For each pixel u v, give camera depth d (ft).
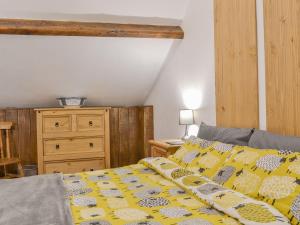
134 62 14.08
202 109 11.39
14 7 11.00
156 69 14.75
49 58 13.00
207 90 11.04
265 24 8.11
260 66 8.43
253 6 8.60
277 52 7.72
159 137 15.38
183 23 12.75
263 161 5.95
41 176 7.88
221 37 10.07
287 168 5.39
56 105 15.60
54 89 14.56
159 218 5.11
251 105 8.74
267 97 8.10
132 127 16.97
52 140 14.11
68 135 14.30
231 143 8.11
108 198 6.21
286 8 7.40
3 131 14.51
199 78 11.54
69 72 13.87
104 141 14.88
